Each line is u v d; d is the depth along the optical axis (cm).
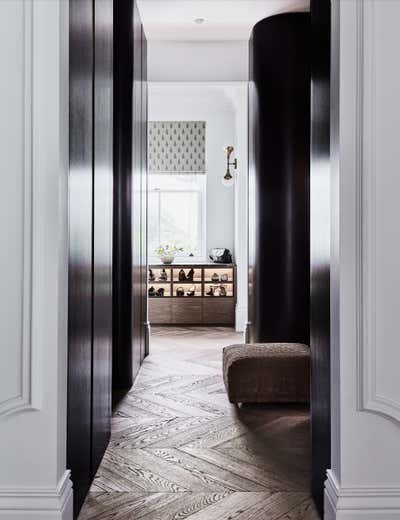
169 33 547
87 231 221
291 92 465
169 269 717
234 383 337
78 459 202
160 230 780
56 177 175
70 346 191
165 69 573
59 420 177
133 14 400
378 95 181
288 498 214
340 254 181
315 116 225
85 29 217
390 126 180
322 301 207
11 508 172
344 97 181
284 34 466
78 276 204
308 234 468
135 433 293
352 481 180
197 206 779
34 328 174
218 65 573
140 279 461
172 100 695
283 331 470
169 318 714
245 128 628
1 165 174
